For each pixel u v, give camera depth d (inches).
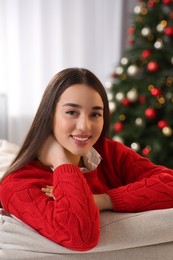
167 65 119.0
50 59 139.8
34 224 39.6
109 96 123.3
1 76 134.0
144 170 50.9
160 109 118.2
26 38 135.7
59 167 41.0
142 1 122.7
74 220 36.9
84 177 43.2
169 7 118.6
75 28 142.2
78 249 37.6
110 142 52.8
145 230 39.6
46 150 43.8
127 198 43.3
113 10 146.5
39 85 138.9
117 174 51.6
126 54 122.3
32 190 40.6
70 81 40.8
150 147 116.0
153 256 41.1
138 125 117.4
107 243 39.4
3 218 42.2
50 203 39.4
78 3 141.3
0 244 42.0
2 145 76.5
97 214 38.4
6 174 43.9
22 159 43.5
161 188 43.9
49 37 138.7
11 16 132.9
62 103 40.7
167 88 116.2
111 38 147.6
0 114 131.3
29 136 44.0
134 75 118.6
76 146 40.8
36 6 135.6
